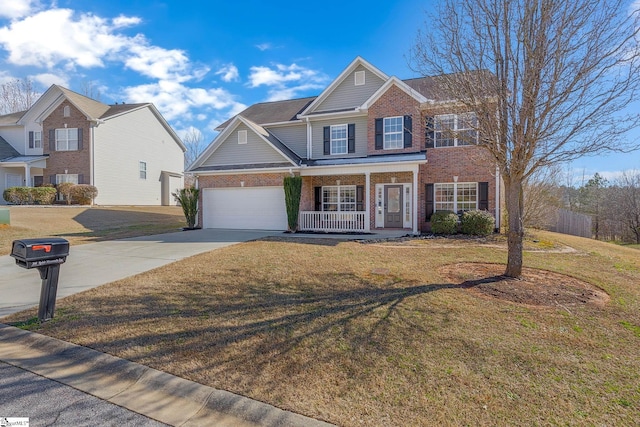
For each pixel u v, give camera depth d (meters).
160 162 30.55
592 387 3.22
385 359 3.71
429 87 10.76
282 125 18.77
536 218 17.30
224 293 6.00
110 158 25.06
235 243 11.47
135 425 2.73
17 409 2.91
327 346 4.01
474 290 6.15
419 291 6.03
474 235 13.38
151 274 7.31
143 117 28.42
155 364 3.60
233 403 2.95
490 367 3.56
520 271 7.04
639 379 3.37
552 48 5.80
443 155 14.98
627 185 28.80
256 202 16.47
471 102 6.52
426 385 3.22
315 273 7.29
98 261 8.69
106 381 3.39
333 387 3.18
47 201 22.45
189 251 9.98
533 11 5.78
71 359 3.79
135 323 4.68
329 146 17.42
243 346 4.00
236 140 17.20
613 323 4.79
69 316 4.96
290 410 2.85
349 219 14.88
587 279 7.04
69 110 23.84
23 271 7.79
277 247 10.48
